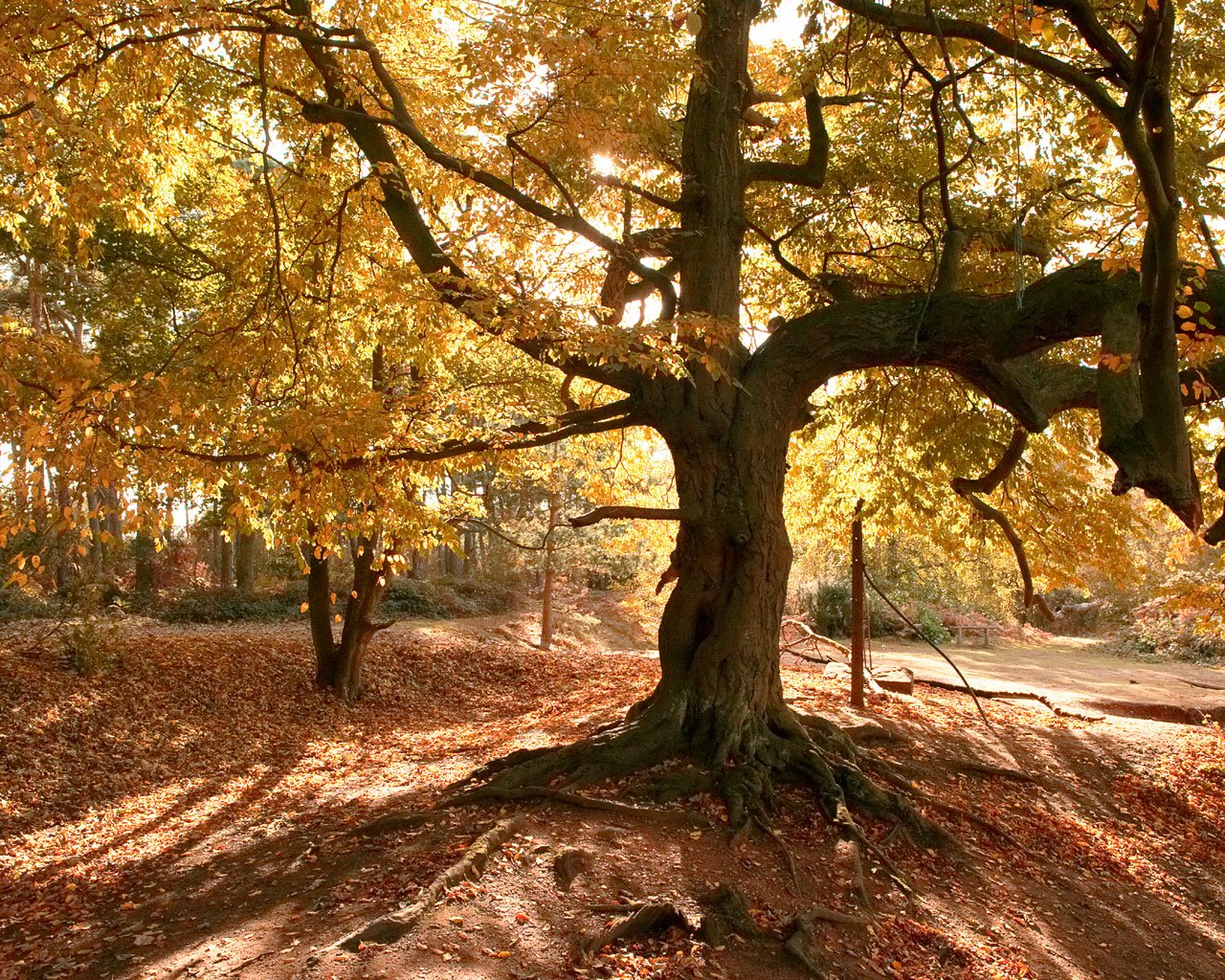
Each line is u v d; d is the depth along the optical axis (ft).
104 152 24.80
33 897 23.75
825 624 87.97
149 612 72.43
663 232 29.40
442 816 23.62
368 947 16.16
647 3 27.37
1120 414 15.70
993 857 25.63
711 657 27.68
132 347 48.73
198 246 47.55
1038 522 42.01
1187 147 30.42
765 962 17.79
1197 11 30.94
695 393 28.48
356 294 30.68
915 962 19.31
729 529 27.99
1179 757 37.47
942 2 29.78
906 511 43.91
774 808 24.93
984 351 25.40
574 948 17.03
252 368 29.32
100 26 21.16
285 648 58.49
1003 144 35.37
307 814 28.68
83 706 41.81
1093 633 108.47
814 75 31.63
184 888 22.27
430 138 29.04
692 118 30.71
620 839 21.95
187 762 39.91
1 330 19.17
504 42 21.72
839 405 41.91
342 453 23.89
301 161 30.83
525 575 109.09
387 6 27.63
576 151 24.53
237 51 30.45
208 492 24.66
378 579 52.60
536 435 29.55
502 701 56.70
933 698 48.01
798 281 41.06
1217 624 40.70
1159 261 13.78
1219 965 23.03
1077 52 28.43
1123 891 25.86
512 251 28.66
